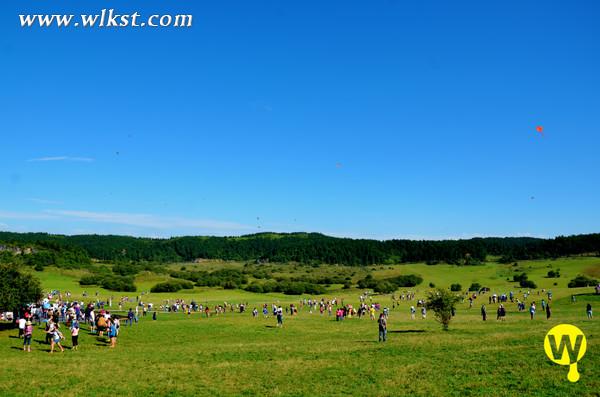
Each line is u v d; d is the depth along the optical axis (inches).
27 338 1385.3
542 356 1080.8
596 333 1434.5
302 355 1259.8
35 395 853.8
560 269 7130.9
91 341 1610.5
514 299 3836.1
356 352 1285.7
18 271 1995.6
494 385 852.6
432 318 2672.2
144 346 1553.9
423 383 887.7
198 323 2255.2
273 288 5802.2
